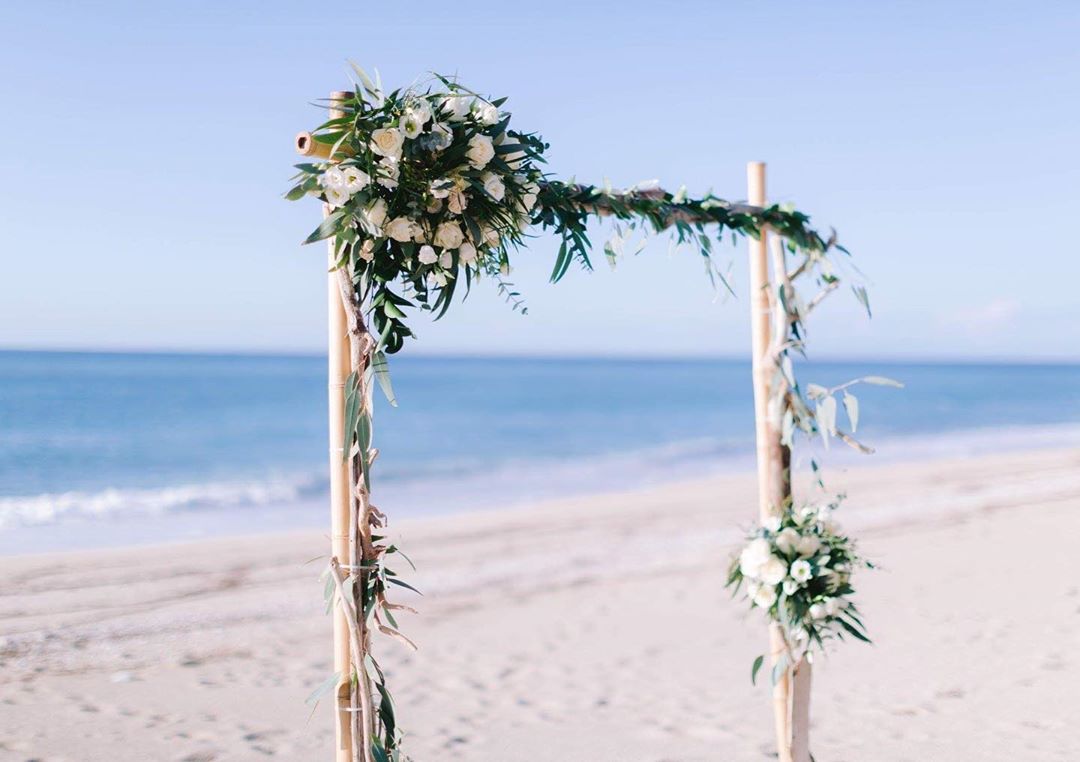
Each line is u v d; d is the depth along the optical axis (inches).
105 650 240.8
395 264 95.7
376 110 93.0
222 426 1194.0
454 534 410.9
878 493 517.3
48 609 280.8
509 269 103.9
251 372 2908.5
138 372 2888.8
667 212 122.1
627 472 718.5
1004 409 1566.2
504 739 180.4
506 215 99.7
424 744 177.6
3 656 233.6
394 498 577.3
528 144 101.0
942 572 319.0
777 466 139.3
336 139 92.5
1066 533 385.4
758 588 133.0
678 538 397.4
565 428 1200.2
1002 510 452.4
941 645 235.1
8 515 517.3
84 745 174.9
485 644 249.8
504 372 3622.0
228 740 178.7
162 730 183.8
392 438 1063.6
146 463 830.5
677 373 3577.8
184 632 258.7
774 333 138.6
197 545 391.5
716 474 698.8
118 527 477.4
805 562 129.5
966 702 192.9
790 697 135.7
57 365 3666.3
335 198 90.2
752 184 137.9
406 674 223.8
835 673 215.8
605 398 1866.4
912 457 774.5
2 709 194.2
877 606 276.4
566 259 111.4
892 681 208.5
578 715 194.2
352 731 98.7
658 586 314.0
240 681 217.3
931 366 6555.1
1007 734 174.2
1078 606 268.2
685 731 184.2
